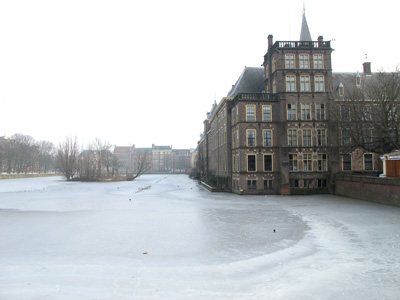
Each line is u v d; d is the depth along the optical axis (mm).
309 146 44875
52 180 108188
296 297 10320
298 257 14797
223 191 50875
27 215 28547
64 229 21875
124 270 13133
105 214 28750
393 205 31234
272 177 44719
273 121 45156
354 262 13938
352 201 35781
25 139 151375
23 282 11859
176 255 15281
